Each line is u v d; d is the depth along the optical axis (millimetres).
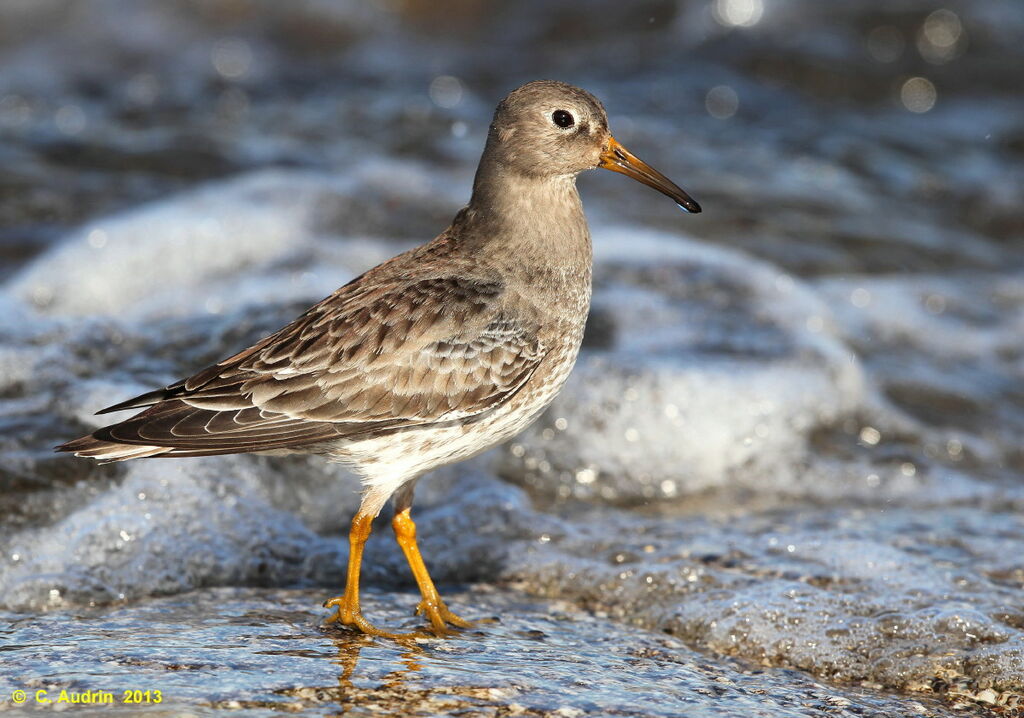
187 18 29641
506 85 26594
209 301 16047
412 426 9766
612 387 14617
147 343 14172
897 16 28719
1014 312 18250
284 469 12531
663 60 27859
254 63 28453
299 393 9602
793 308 16906
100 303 17406
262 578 11148
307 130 23359
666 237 18703
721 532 12391
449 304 9883
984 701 9273
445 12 30672
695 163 22453
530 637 9891
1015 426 15469
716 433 14477
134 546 11148
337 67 28125
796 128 24578
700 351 15711
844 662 9836
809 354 15727
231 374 9672
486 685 8570
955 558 11633
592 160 10602
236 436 9500
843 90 26688
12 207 19344
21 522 11273
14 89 25688
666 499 13711
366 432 9711
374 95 25688
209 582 10984
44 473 11805
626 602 11008
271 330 14328
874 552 11680
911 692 9430
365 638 9461
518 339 9953
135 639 9188
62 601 10398
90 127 23141
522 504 12891
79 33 28922
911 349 17188
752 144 23656
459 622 10062
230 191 19688
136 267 17844
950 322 17812
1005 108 26047
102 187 20328
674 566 11391
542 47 29453
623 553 11789
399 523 10266
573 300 10344
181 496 11812
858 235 20109
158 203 19406
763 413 14742
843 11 29078
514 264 10219
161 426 9344
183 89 26047
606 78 26891
